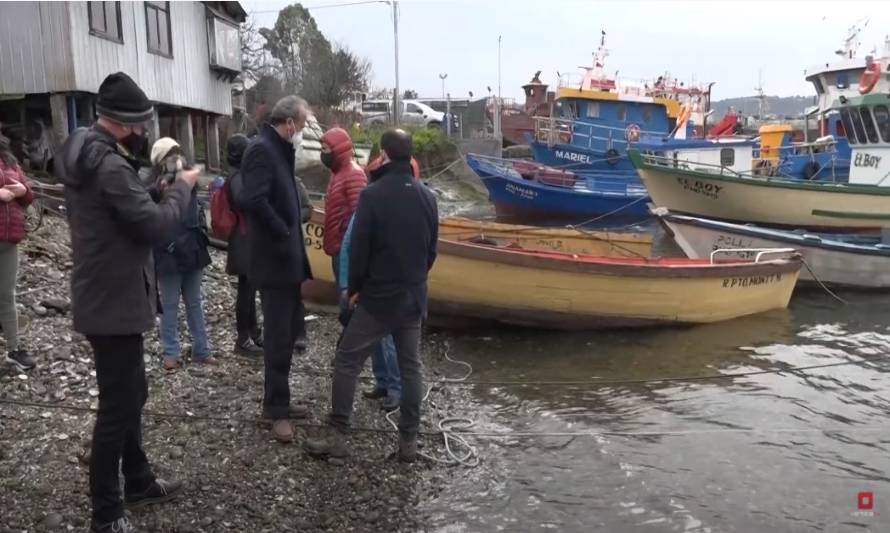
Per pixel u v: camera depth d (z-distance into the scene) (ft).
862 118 58.59
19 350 17.16
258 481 14.24
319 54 114.83
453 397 21.20
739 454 17.87
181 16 58.13
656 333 29.04
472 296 26.96
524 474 16.35
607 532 14.07
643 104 84.43
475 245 26.50
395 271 14.85
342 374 15.74
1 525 11.71
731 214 62.13
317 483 14.62
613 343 27.53
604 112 84.17
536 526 14.17
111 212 10.36
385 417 18.11
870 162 59.06
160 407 16.71
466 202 89.45
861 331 30.53
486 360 25.04
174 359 18.90
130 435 12.26
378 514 14.03
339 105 109.70
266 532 12.78
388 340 18.30
